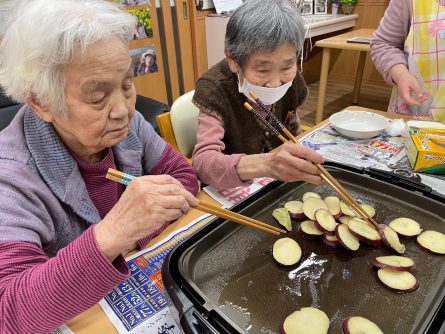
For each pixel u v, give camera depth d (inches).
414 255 24.5
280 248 24.9
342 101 151.2
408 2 52.6
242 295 21.7
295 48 33.8
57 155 25.9
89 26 19.6
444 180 36.6
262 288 22.2
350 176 32.4
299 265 24.0
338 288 22.2
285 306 20.9
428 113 54.5
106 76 20.9
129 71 23.1
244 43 33.1
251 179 34.4
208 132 40.0
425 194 28.9
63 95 21.1
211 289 22.1
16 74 21.1
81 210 27.4
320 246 25.9
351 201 27.1
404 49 55.1
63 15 19.6
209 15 125.6
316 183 29.2
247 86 37.0
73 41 19.2
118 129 23.8
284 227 27.5
